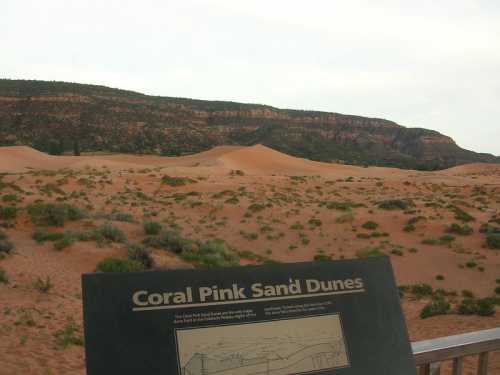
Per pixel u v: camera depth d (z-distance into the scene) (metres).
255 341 3.00
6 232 25.61
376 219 40.41
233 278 3.08
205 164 89.62
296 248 34.47
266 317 3.06
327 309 3.20
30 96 195.75
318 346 3.12
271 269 3.18
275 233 37.84
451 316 14.45
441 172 115.38
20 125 181.25
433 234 36.66
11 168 80.19
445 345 3.69
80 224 28.20
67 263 20.48
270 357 3.00
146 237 25.83
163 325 2.87
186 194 54.94
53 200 44.94
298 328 3.11
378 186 71.50
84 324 2.73
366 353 3.20
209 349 2.90
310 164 104.94
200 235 37.16
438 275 27.95
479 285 26.34
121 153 178.62
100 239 23.44
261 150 104.75
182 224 40.59
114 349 2.74
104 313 2.78
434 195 65.00
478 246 33.78
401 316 3.37
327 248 34.53
